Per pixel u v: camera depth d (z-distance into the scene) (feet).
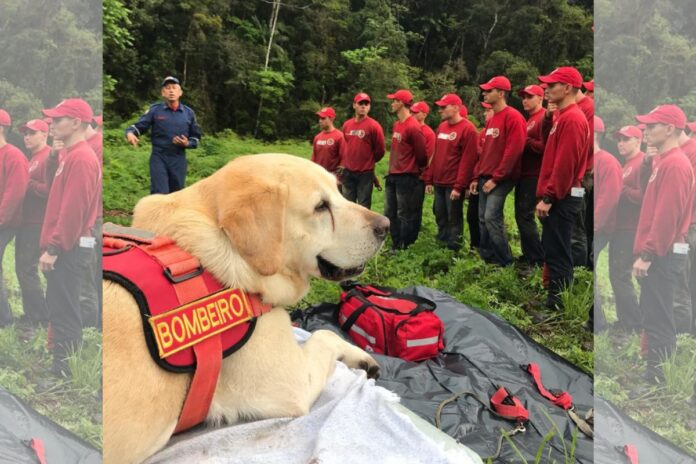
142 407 6.03
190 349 6.30
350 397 7.28
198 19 45.98
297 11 48.06
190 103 45.06
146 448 6.18
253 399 6.91
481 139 21.31
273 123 46.32
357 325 11.06
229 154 38.47
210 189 7.18
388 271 20.42
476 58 45.11
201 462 6.32
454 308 12.35
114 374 5.84
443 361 10.57
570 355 14.94
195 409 6.52
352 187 23.72
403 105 22.76
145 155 33.06
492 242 19.92
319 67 47.32
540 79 16.69
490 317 12.17
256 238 6.77
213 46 45.83
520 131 19.03
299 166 7.50
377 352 10.61
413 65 46.37
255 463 6.34
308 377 7.34
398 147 22.77
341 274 7.87
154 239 6.68
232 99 46.44
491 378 10.01
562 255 17.26
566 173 16.65
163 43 45.24
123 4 44.62
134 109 43.78
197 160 36.06
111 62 43.32
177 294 6.32
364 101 23.15
